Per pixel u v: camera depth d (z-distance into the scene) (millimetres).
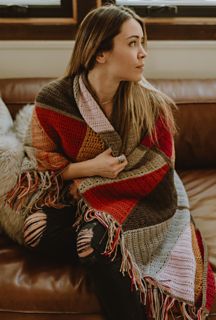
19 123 1518
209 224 1403
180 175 1709
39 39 1903
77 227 1255
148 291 1150
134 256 1212
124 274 1117
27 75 1953
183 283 1155
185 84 1737
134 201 1284
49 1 1919
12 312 1155
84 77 1306
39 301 1154
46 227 1262
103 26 1186
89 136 1318
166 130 1348
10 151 1363
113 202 1275
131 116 1306
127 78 1236
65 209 1339
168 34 1947
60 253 1273
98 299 1138
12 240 1374
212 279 1193
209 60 1994
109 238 1142
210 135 1703
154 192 1301
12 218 1346
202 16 1988
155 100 1341
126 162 1308
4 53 1902
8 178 1346
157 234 1252
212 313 1169
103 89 1286
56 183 1354
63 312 1154
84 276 1200
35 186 1347
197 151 1723
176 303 1146
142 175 1302
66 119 1318
